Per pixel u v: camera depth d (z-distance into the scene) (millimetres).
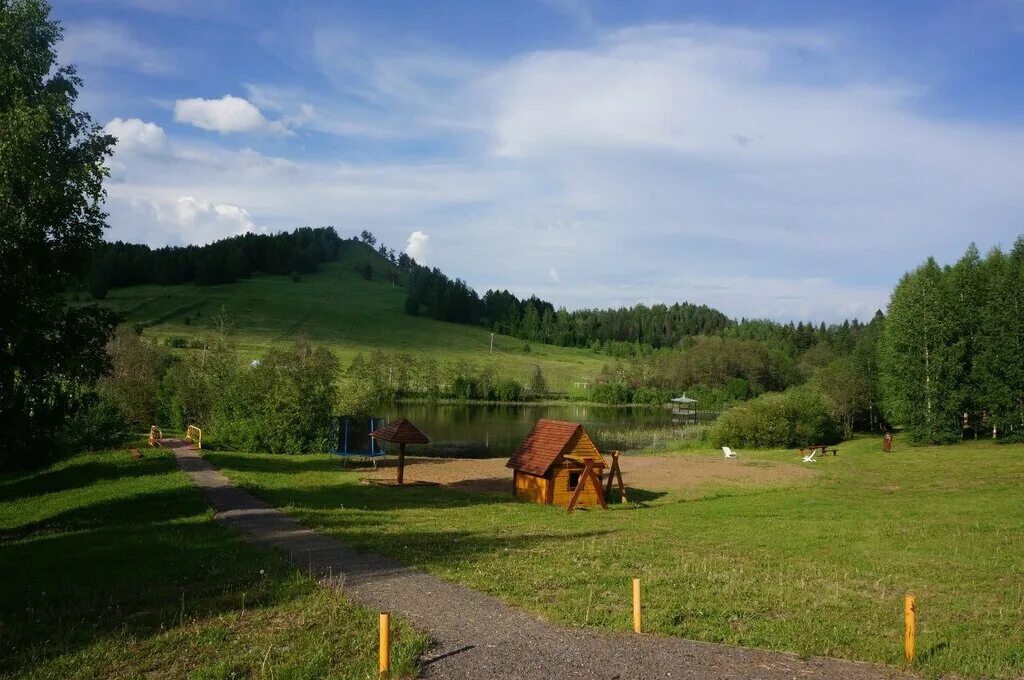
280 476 31953
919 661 9320
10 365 21406
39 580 13281
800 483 35188
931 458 43594
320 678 8266
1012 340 51219
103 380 53500
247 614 10672
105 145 25234
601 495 26703
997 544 18688
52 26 24031
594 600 11711
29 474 33594
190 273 180750
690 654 9188
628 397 122188
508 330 196125
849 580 14422
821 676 8609
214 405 48562
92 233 23453
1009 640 10547
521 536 18750
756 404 59125
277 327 147500
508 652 9078
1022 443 51062
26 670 8578
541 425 30031
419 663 8656
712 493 32156
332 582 12539
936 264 55781
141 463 32688
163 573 13383
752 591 13039
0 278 20469
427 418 86312
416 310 188250
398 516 22156
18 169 20266
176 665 8727
